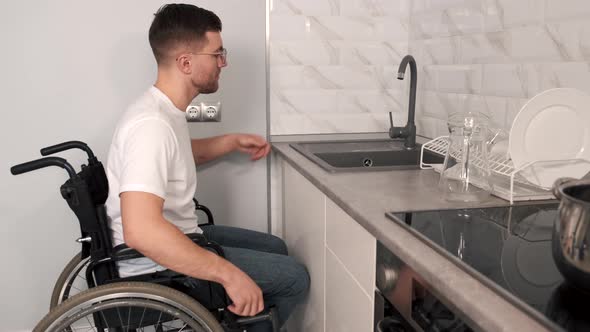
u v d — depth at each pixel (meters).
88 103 1.97
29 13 1.87
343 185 1.33
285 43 2.11
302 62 2.14
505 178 1.32
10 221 2.01
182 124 1.50
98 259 1.36
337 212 1.30
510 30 1.51
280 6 2.07
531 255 0.83
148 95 1.46
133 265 1.43
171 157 1.33
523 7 1.44
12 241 2.02
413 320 0.87
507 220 1.02
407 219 1.00
